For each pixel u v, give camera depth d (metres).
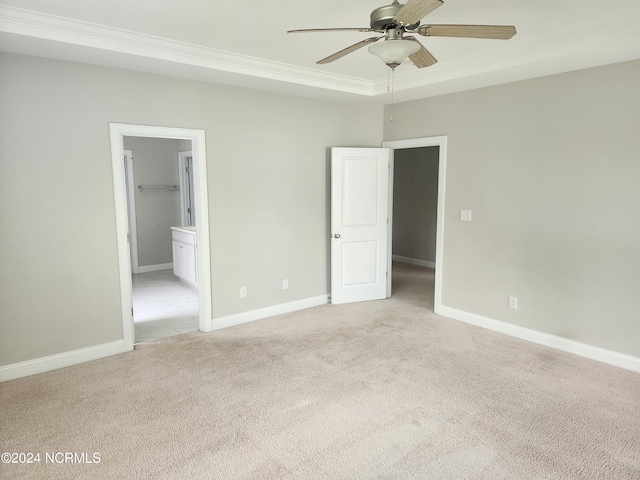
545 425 2.65
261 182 4.55
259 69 3.81
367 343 3.98
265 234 4.66
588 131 3.50
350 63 3.89
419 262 7.66
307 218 5.02
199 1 2.54
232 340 4.08
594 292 3.58
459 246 4.55
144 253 7.22
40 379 3.27
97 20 2.84
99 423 2.69
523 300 4.06
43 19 2.74
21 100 3.14
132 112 3.64
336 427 2.65
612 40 2.88
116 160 3.60
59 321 3.45
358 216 5.20
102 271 3.62
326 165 5.12
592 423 2.67
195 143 4.07
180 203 7.47
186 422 2.70
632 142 3.27
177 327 4.48
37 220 3.28
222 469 2.27
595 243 3.54
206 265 4.24
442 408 2.85
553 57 3.18
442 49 3.45
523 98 3.89
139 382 3.23
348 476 2.21
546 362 3.56
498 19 2.83
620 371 3.39
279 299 4.87
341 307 5.13
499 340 4.05
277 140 4.62
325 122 5.02
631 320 3.39
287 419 2.73
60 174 3.35
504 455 2.37
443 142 4.61
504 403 2.91
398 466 2.29
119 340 3.77
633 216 3.31
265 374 3.36
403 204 7.82
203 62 3.49
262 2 2.54
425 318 4.70
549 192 3.79
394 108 5.12
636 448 2.43
